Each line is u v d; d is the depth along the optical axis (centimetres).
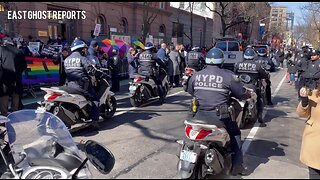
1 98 698
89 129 645
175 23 1866
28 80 980
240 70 710
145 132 631
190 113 403
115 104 751
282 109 916
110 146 542
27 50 1023
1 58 685
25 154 359
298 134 654
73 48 622
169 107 897
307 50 1023
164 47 1309
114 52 1220
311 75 932
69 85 621
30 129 375
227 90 384
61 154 354
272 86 1459
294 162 490
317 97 452
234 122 405
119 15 1337
